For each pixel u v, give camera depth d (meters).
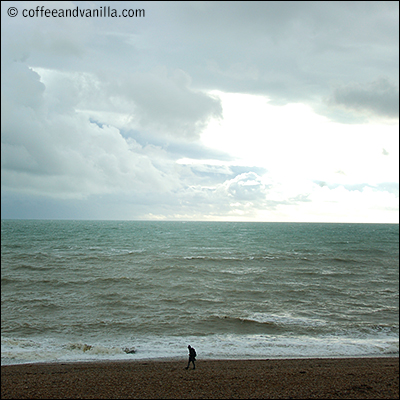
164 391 13.39
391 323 26.44
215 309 29.77
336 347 21.50
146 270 48.62
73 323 25.39
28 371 16.62
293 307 30.75
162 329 24.53
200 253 71.88
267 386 14.02
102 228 190.38
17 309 28.56
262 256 65.94
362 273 48.75
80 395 12.94
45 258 59.44
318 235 150.12
